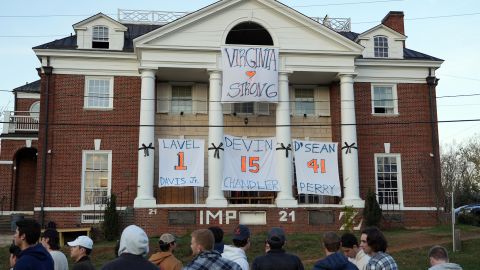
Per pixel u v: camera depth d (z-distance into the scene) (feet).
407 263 76.33
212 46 107.45
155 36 106.32
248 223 103.35
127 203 107.76
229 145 106.83
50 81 109.91
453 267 25.90
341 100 112.06
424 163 116.47
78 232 103.45
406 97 118.83
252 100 105.91
